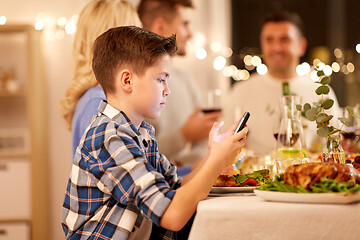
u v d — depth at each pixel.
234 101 3.93
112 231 1.39
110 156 1.37
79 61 1.92
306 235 1.19
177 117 3.59
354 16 5.03
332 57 5.03
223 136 1.52
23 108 4.16
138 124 1.53
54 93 3.94
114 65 1.48
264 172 1.68
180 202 1.31
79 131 1.70
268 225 1.19
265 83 3.87
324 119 1.52
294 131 1.75
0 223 3.75
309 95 3.82
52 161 3.92
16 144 3.88
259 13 5.01
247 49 4.92
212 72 4.69
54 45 3.94
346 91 4.96
